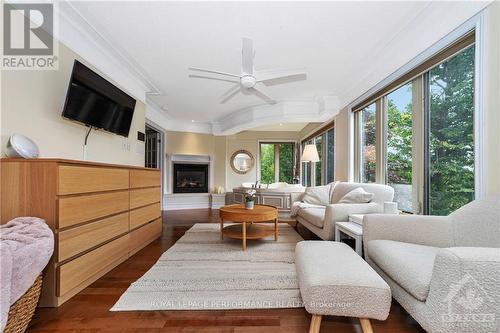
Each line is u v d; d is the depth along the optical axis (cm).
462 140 192
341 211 260
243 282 190
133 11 208
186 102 469
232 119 572
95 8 204
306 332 133
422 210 231
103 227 204
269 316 148
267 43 255
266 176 759
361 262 139
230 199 641
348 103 382
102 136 277
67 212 162
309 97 429
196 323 140
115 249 222
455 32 187
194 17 215
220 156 676
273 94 414
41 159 155
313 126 597
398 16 211
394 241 165
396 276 129
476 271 95
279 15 210
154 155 600
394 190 280
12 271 111
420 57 225
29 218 146
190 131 644
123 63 304
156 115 530
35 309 144
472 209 151
